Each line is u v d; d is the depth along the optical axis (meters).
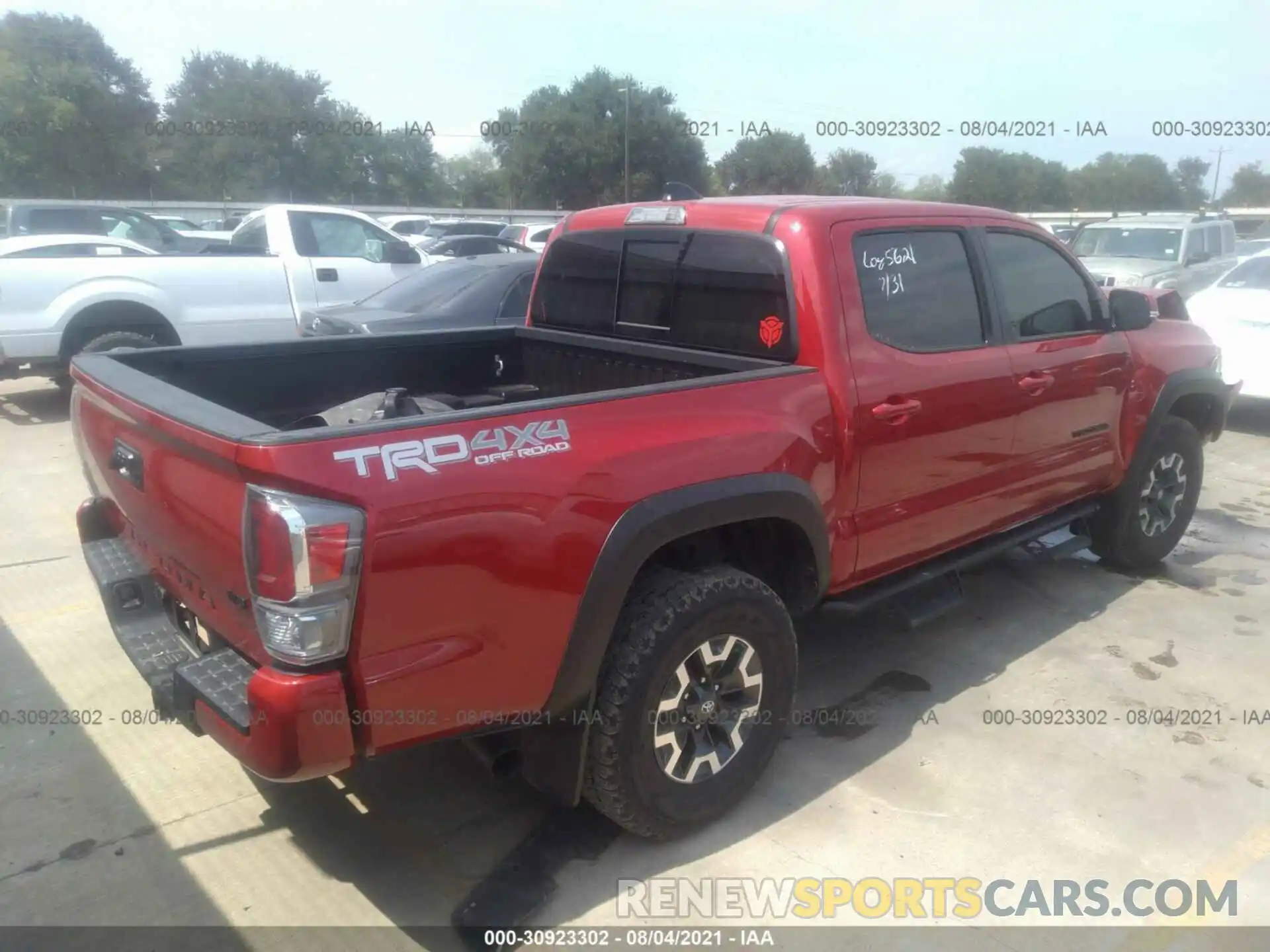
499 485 2.37
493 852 2.97
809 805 3.19
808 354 3.21
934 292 3.59
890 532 3.49
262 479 2.12
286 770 2.18
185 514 2.47
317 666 2.18
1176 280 13.04
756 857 2.95
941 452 3.58
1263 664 4.20
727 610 2.86
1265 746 3.56
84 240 9.07
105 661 4.15
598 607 2.56
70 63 43.78
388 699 2.28
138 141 44.44
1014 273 3.97
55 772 3.34
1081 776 3.36
